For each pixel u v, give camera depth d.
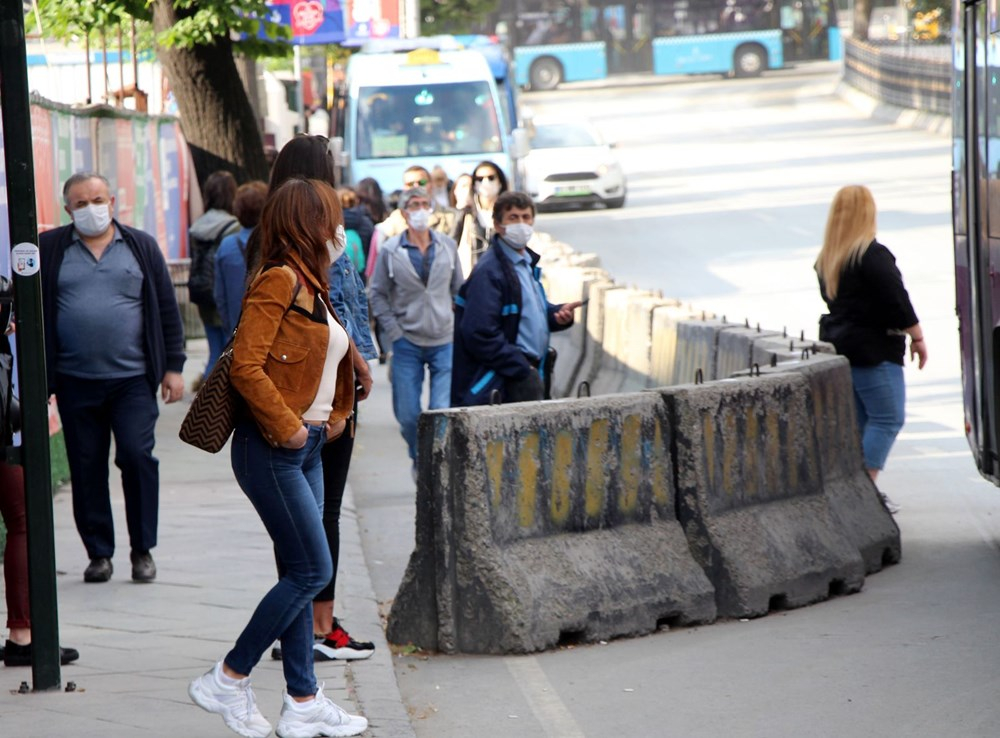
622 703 9.89
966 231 14.01
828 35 109.88
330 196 8.69
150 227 29.73
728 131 86.00
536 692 10.18
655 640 11.42
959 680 10.17
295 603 8.71
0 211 13.41
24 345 9.62
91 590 12.94
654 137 84.50
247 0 28.95
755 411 12.50
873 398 15.34
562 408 11.42
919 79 84.62
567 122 58.44
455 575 11.07
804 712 9.59
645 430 11.86
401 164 40.06
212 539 14.97
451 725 9.56
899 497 16.59
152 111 40.56
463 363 13.95
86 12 28.42
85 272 12.94
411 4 51.41
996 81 12.93
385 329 17.03
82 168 23.33
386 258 16.92
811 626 11.71
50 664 9.89
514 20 109.00
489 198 19.86
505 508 11.14
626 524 11.76
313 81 71.12
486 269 13.85
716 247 43.31
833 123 88.00
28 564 9.84
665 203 56.22
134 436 13.05
